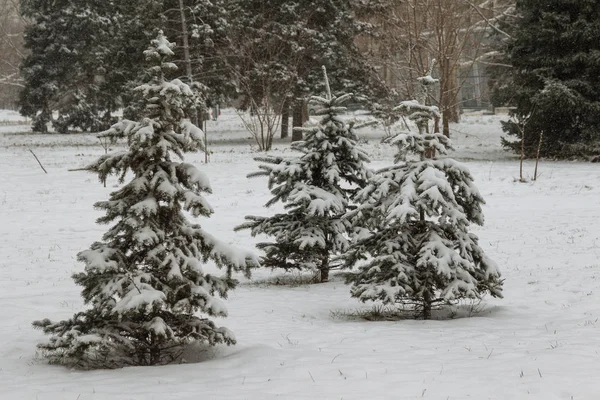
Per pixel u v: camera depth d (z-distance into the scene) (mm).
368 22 52375
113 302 9148
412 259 12703
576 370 8008
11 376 8953
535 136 43156
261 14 49438
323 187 17469
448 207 12242
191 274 9602
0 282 16922
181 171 9727
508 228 23438
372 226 13016
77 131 62531
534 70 41531
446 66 47250
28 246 21859
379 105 48594
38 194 32031
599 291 14461
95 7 60281
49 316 13180
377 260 12430
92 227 25266
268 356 9461
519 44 43562
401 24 51781
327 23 50469
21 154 44375
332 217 17344
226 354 10195
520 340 10242
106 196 31562
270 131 46812
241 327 12211
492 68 60812
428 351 9656
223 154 44219
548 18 41500
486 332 11078
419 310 13508
